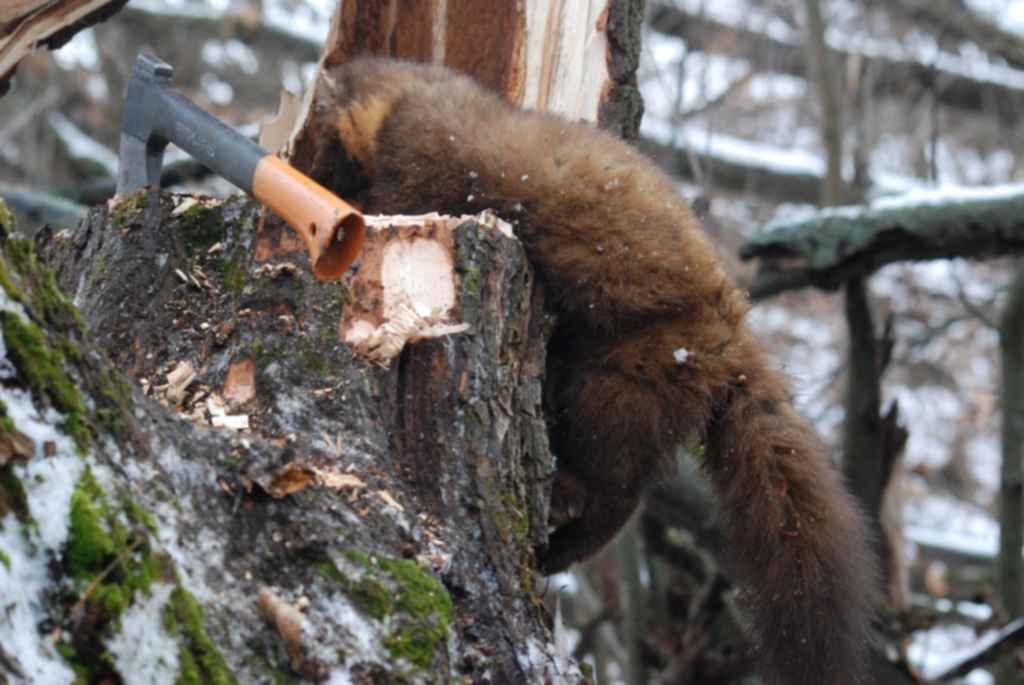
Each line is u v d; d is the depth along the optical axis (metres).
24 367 3.18
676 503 9.45
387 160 6.66
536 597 4.29
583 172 6.15
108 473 3.27
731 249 14.19
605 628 11.62
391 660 3.55
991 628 10.28
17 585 3.00
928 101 15.90
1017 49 16.03
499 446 4.37
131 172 4.67
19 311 3.21
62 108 17.22
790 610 5.84
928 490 17.09
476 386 4.34
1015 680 9.98
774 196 14.83
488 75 6.86
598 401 6.00
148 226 4.65
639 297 6.04
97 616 3.08
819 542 5.90
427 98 6.64
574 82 6.66
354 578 3.62
